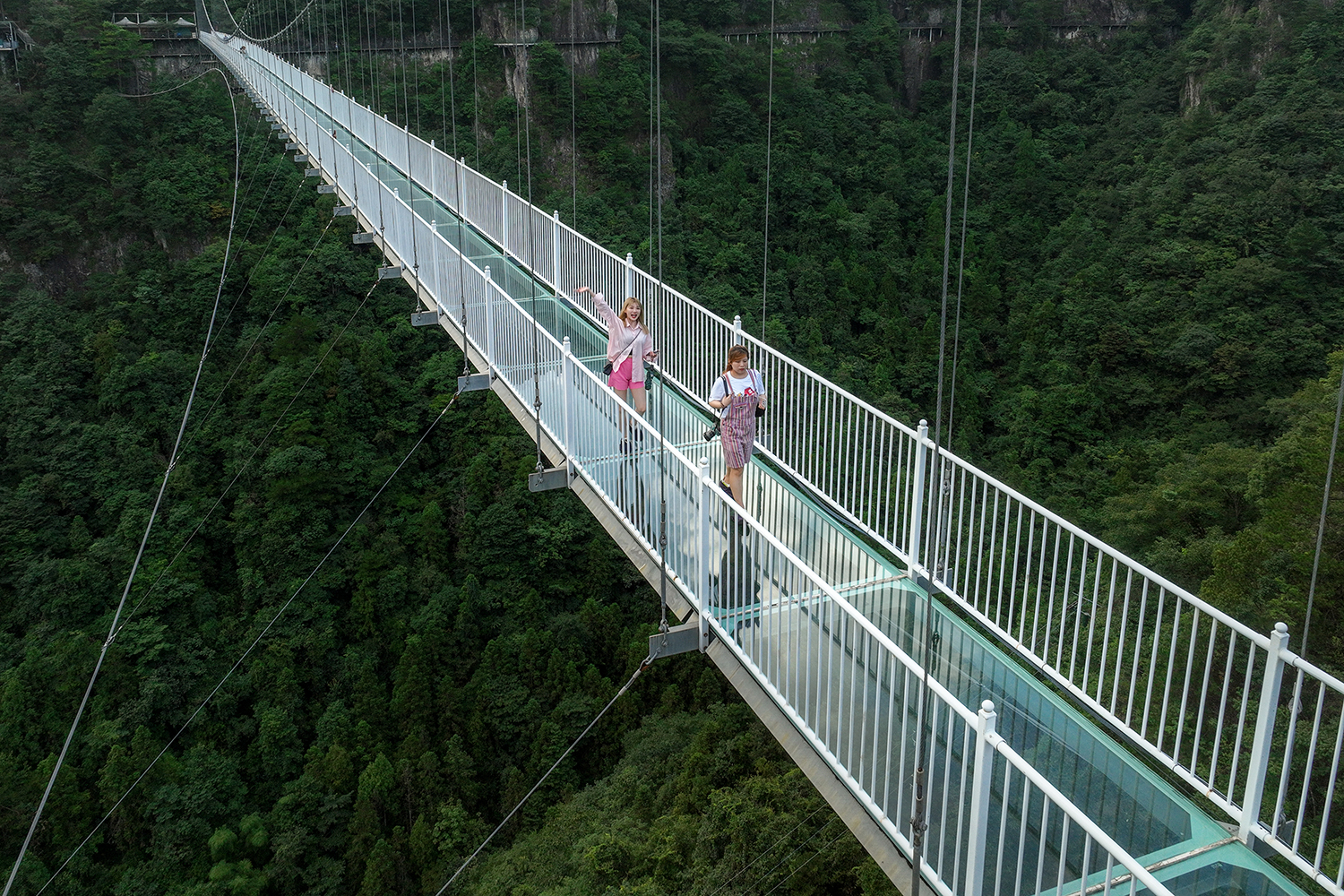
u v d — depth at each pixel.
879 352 41.19
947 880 4.28
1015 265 47.72
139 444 34.84
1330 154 39.78
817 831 14.40
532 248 13.38
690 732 22.38
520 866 20.11
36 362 37.09
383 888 22.12
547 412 8.89
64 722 25.42
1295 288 34.88
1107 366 36.38
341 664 28.91
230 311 41.19
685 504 6.27
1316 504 15.83
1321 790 10.79
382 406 36.12
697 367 9.43
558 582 31.77
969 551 5.86
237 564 31.73
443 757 25.56
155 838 22.83
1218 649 12.99
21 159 43.31
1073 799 4.69
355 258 41.81
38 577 29.44
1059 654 5.16
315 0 58.28
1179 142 47.59
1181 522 21.50
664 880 16.56
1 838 22.41
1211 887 4.16
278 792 24.92
